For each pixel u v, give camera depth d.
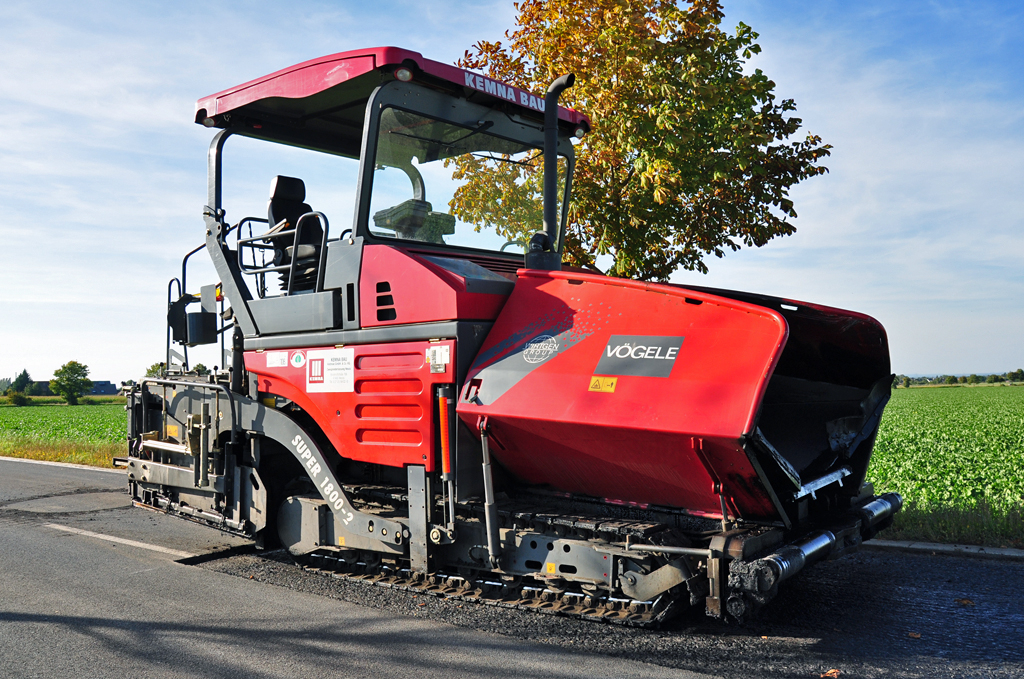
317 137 6.48
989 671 3.59
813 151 8.92
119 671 3.66
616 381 3.90
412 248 5.06
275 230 5.94
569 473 4.36
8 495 9.67
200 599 4.89
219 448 6.01
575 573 4.18
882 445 18.38
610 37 7.84
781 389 4.96
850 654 3.81
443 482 4.53
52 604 4.82
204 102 5.95
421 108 5.00
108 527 7.50
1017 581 5.12
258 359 5.63
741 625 3.75
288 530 5.55
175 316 6.79
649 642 3.98
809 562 3.88
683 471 3.85
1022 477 10.75
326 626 4.29
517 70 9.19
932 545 6.00
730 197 8.63
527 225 5.77
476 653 3.83
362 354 4.84
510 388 4.18
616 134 7.86
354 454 4.90
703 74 8.11
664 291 4.06
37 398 97.62
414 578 4.96
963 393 78.56
